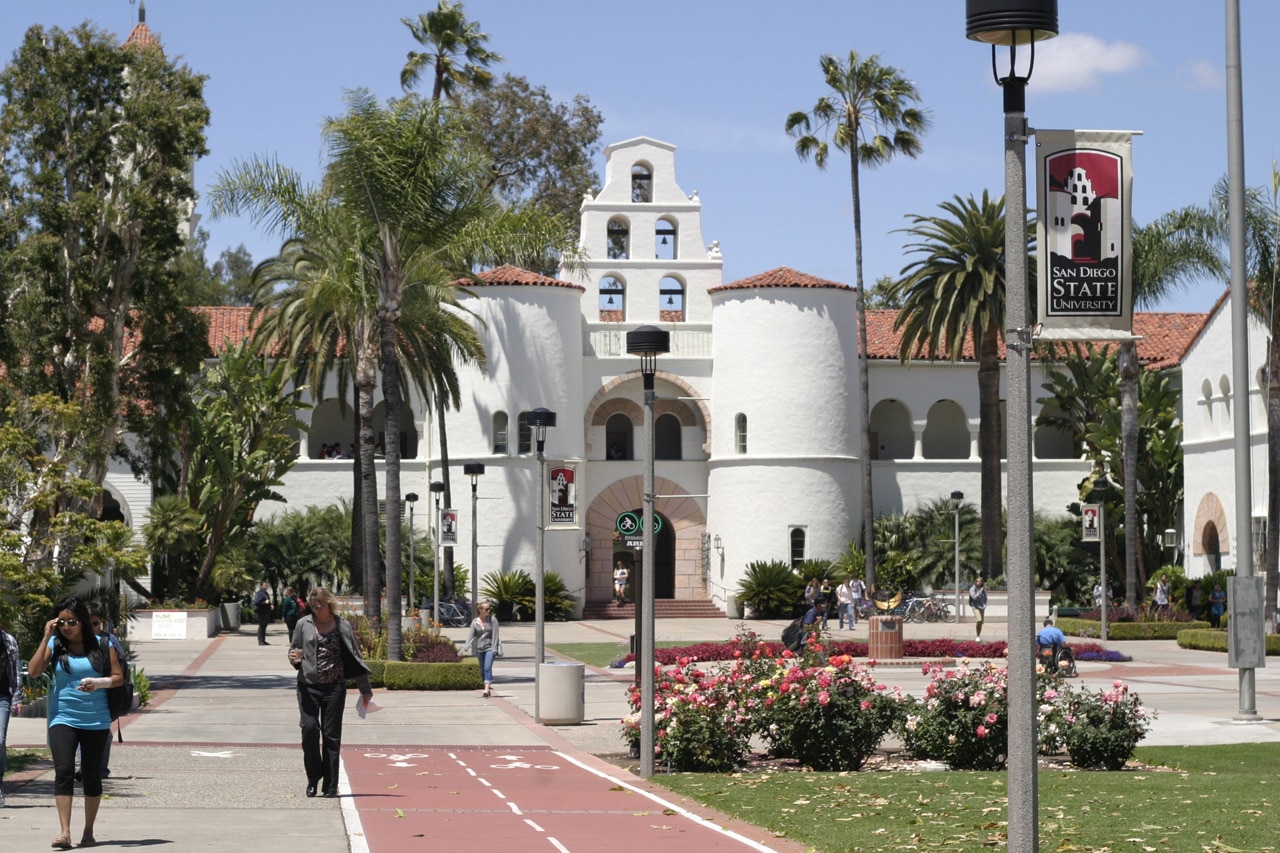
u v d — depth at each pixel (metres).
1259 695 27.16
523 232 30.92
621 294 62.88
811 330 56.94
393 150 29.55
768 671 18.64
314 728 14.54
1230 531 48.09
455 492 55.16
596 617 56.00
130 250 29.59
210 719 23.41
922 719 18.19
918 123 55.91
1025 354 9.35
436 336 45.81
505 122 75.19
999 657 35.84
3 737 14.00
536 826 12.94
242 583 48.16
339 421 60.44
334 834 12.09
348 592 52.44
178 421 31.22
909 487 59.78
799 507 56.31
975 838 12.08
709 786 15.97
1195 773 17.19
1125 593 53.66
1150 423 54.50
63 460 27.75
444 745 20.58
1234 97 22.61
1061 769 17.73
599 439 58.59
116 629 25.84
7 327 28.56
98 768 11.38
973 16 9.33
